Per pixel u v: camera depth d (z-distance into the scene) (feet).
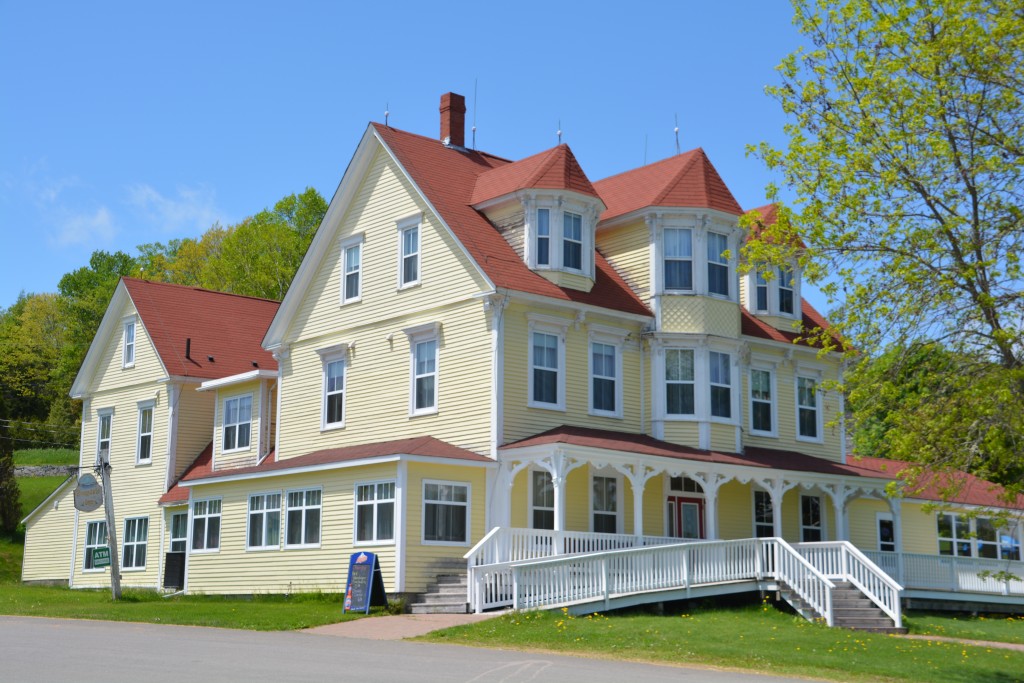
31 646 56.59
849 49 72.23
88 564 140.56
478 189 107.45
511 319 95.81
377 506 90.89
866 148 70.23
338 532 94.89
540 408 96.22
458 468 91.30
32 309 318.86
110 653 54.29
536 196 100.22
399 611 84.02
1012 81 67.21
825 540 118.01
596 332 101.60
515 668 54.60
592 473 99.50
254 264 230.27
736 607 89.56
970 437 65.10
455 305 98.63
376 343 106.52
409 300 103.71
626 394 103.24
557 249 100.17
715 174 108.37
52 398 279.28
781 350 115.75
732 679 54.95
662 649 65.77
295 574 98.99
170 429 132.57
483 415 94.02
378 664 53.62
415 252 104.27
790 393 116.57
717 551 89.97
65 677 45.32
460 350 97.50
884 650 69.97
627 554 83.97
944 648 73.51
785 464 106.11
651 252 105.70
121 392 142.20
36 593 115.14
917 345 68.39
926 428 65.98
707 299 104.58
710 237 106.52
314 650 59.21
